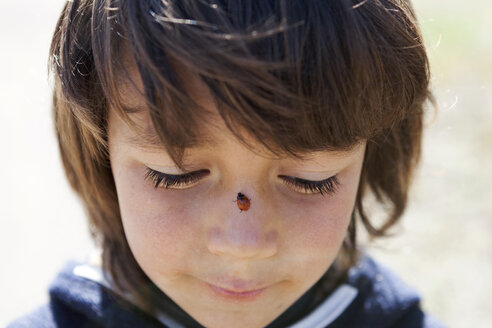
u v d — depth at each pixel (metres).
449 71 1.75
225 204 0.42
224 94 0.39
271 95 0.39
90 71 0.44
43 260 1.13
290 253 0.44
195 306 0.46
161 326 0.51
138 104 0.41
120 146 0.44
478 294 0.93
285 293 0.46
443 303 0.91
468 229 1.08
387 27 0.43
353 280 0.55
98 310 0.51
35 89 1.22
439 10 2.32
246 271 0.44
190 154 0.41
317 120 0.40
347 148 0.43
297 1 0.40
